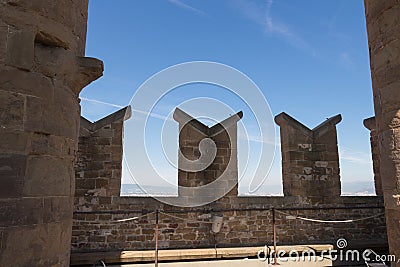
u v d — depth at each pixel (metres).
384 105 2.43
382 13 2.48
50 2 2.05
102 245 6.41
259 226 7.07
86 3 2.56
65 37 2.14
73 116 2.25
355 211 7.49
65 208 2.10
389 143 2.36
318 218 7.30
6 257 1.70
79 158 6.61
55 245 1.97
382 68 2.46
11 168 1.77
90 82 2.45
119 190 6.68
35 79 1.93
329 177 7.54
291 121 7.63
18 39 1.87
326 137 7.71
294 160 7.43
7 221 1.72
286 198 7.25
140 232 6.62
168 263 6.02
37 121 1.92
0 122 1.75
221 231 6.90
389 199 2.36
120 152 6.84
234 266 6.15
